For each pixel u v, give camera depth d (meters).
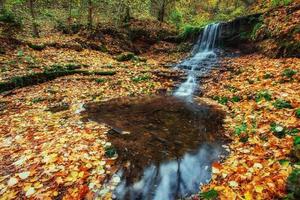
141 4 20.27
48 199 3.48
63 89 8.69
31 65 10.27
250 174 3.72
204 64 11.83
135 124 5.85
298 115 4.95
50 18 18.80
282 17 11.09
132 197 3.64
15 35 13.05
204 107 7.06
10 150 4.70
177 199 3.64
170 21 22.69
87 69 10.64
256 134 4.84
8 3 16.09
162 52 16.58
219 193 3.50
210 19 25.45
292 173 3.34
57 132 5.32
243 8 22.12
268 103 5.93
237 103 6.78
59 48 13.14
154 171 4.10
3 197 3.53
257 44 11.91
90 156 4.37
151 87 9.20
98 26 16.16
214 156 4.46
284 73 7.54
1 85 8.35
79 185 3.72
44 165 4.12
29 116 6.39
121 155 4.45
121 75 10.28
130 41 16.62
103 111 6.77
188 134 5.33
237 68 9.91
